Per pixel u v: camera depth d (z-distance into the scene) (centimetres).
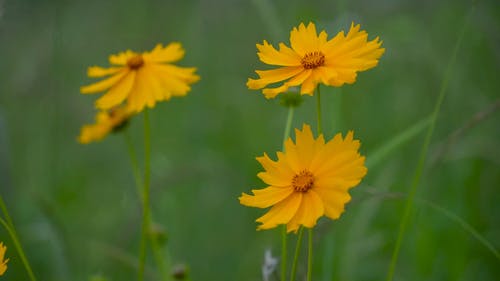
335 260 85
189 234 109
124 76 73
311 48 66
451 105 115
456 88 115
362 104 127
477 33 129
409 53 127
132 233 102
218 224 114
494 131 110
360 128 121
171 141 132
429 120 84
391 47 127
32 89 129
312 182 63
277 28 93
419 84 126
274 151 122
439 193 103
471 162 102
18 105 135
